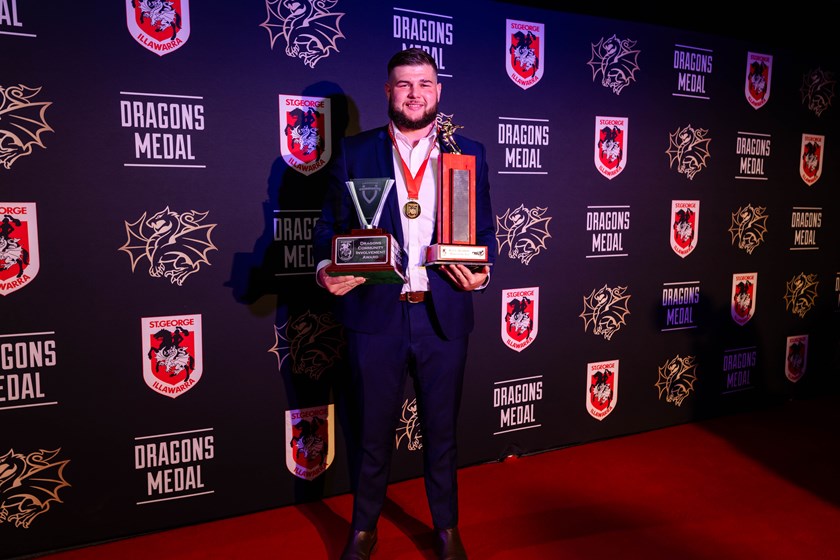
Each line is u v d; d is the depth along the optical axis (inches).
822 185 126.6
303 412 84.9
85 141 70.4
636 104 104.5
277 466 84.0
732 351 120.5
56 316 70.9
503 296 96.4
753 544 72.6
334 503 86.0
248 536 76.0
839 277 132.0
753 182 118.3
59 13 67.9
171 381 77.1
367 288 64.0
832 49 122.9
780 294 124.6
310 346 84.4
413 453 93.0
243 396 81.2
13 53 66.4
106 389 74.0
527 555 70.1
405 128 63.4
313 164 82.0
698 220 113.1
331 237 64.6
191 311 77.4
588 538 74.0
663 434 111.2
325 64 81.4
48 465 72.1
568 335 103.0
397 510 82.4
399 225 63.2
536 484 89.6
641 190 106.7
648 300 110.0
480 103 91.5
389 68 63.4
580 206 101.5
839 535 74.6
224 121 76.7
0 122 66.7
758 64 115.4
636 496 85.4
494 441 98.3
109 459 74.9
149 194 73.9
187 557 70.8
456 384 66.7
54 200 69.6
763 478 91.4
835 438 108.7
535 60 95.1
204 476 79.9
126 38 71.0
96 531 75.0
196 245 76.9
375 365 64.2
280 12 78.1
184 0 73.2
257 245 80.0
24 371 70.2
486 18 90.8
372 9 83.3
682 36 107.2
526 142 95.7
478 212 66.7
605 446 105.3
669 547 72.0
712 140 112.7
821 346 132.0
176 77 73.7
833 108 125.4
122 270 73.5
